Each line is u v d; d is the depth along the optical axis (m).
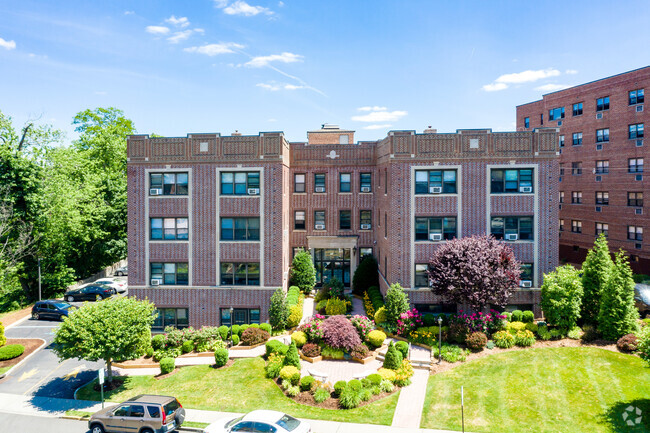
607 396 19.14
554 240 28.73
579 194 46.84
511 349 24.61
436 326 26.80
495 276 24.41
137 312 23.50
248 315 30.59
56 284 43.44
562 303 25.20
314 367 23.83
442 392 20.69
